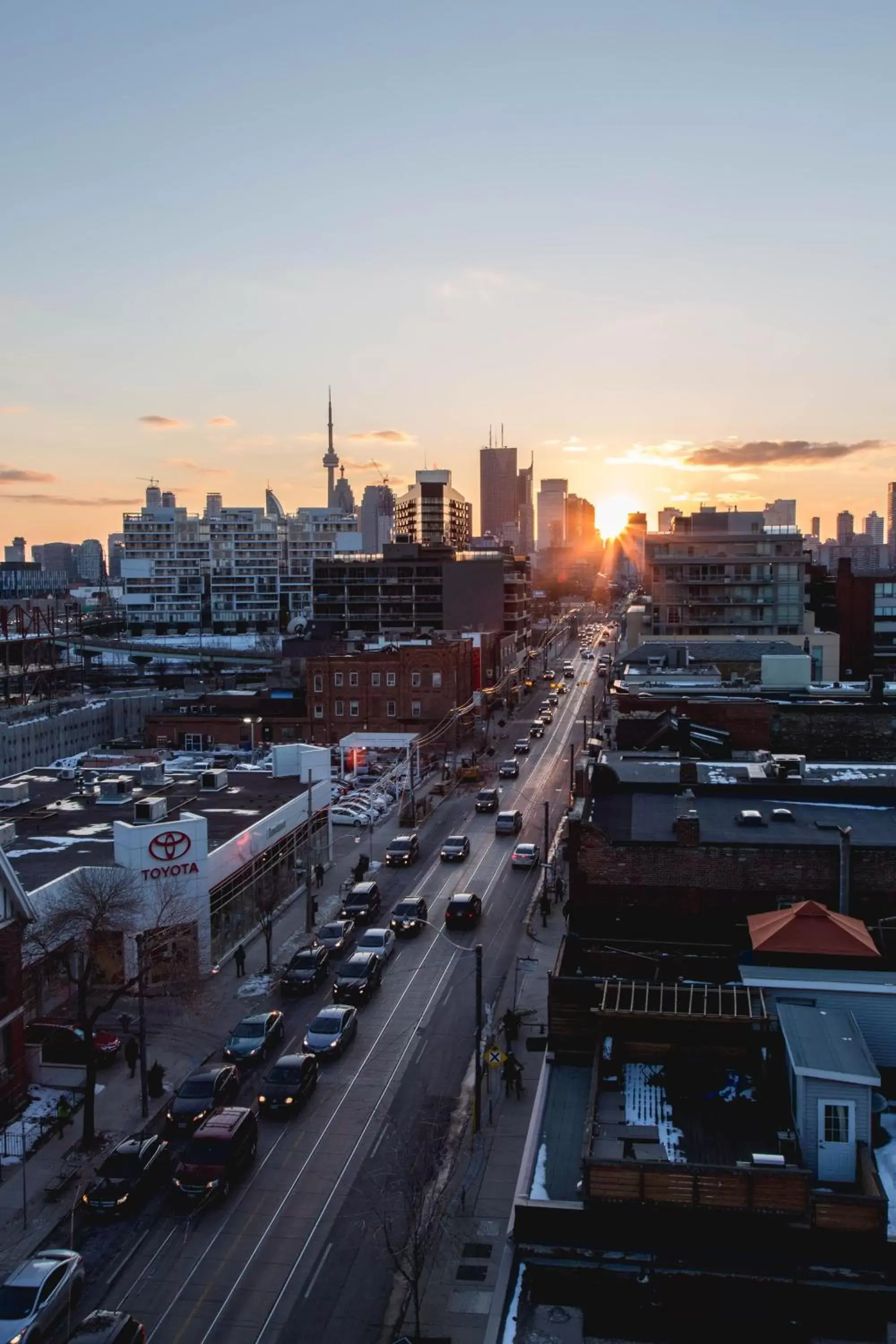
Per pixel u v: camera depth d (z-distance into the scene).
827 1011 26.41
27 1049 40.91
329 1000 47.66
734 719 60.81
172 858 49.44
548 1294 21.41
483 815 84.69
